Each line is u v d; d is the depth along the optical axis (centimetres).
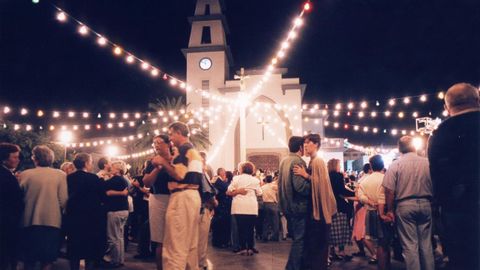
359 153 4409
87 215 674
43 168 614
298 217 629
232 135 3362
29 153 2069
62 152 2250
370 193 773
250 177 1016
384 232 656
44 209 591
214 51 3666
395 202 589
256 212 1012
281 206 643
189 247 502
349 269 795
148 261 924
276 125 3384
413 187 571
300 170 630
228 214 1163
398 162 591
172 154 574
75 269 663
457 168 316
